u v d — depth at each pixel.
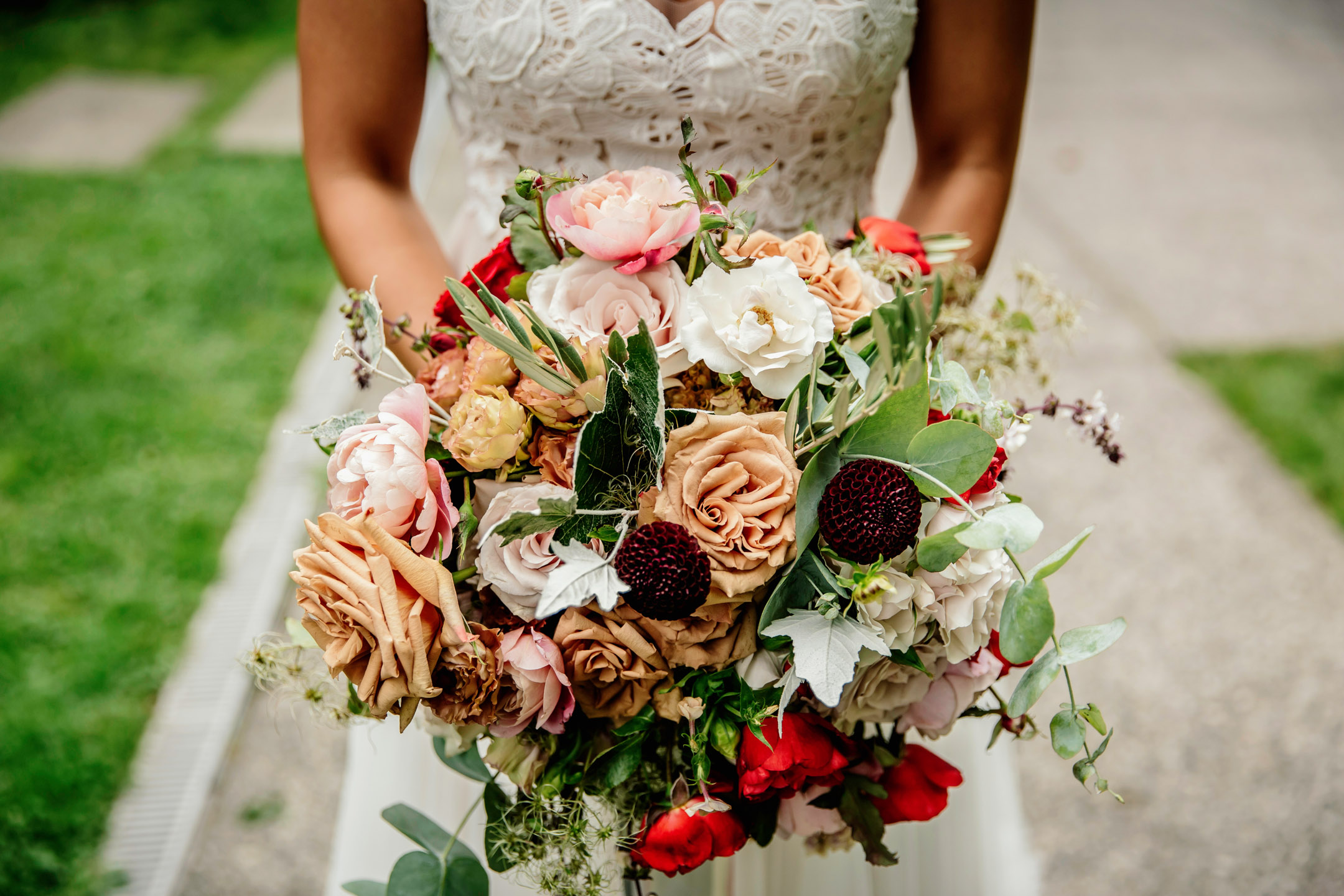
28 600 2.49
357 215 1.18
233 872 1.95
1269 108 5.98
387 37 1.15
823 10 1.11
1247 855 1.99
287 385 3.31
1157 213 4.68
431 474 0.78
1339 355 3.57
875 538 0.72
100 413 3.16
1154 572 2.67
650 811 0.91
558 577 0.69
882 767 0.94
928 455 0.74
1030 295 1.11
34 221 4.50
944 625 0.79
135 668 2.32
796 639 0.73
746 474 0.73
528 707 0.78
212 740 2.17
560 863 0.92
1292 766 2.15
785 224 1.20
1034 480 2.99
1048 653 0.75
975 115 1.22
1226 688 2.34
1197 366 3.51
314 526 0.73
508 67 1.13
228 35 7.42
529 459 0.82
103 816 2.02
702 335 0.77
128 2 7.93
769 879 1.23
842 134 1.21
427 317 1.12
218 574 2.58
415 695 0.72
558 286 0.80
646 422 0.73
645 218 0.78
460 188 3.25
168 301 3.81
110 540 2.67
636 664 0.78
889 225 1.03
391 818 1.01
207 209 4.57
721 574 0.72
